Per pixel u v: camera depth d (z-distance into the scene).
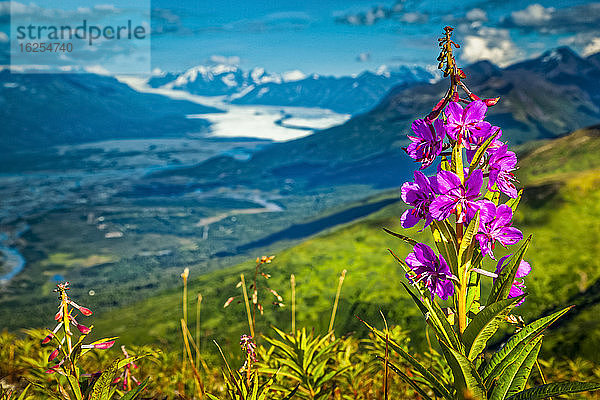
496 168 2.56
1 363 5.32
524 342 2.48
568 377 5.99
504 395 2.51
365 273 61.12
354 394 4.72
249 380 3.42
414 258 2.68
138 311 88.12
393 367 2.90
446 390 2.70
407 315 51.09
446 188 2.53
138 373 5.53
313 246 75.00
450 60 2.63
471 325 2.50
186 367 5.82
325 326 50.97
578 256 47.41
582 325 26.67
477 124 2.56
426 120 2.65
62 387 2.89
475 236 2.54
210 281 88.38
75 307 2.89
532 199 63.25
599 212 57.16
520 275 2.65
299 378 4.29
